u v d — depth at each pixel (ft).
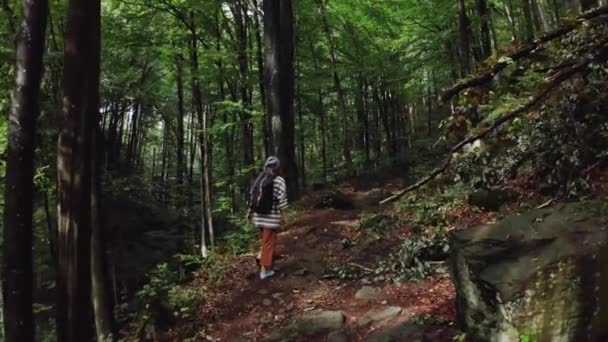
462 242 13.69
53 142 37.22
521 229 13.30
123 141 98.22
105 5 46.39
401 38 63.87
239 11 48.75
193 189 66.95
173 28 45.03
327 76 67.62
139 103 62.08
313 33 63.82
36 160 37.01
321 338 18.10
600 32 13.94
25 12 17.92
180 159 60.95
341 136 80.48
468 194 26.73
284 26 43.68
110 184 52.75
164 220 60.64
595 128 19.13
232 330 20.56
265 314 21.15
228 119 56.90
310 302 21.42
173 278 27.27
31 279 17.88
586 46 13.24
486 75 11.94
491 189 25.31
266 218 24.80
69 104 18.78
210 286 24.93
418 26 61.67
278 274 24.99
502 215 22.89
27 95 17.78
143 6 43.86
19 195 17.53
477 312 12.62
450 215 26.05
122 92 52.16
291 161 41.60
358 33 66.69
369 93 84.53
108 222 52.16
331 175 81.05
